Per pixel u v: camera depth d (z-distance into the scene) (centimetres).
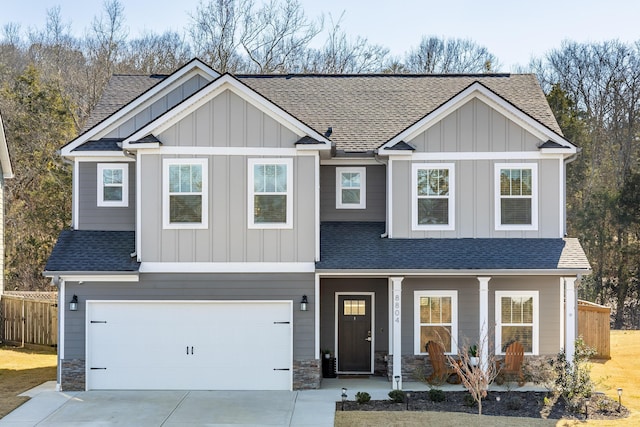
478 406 1443
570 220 3772
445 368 1680
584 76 4138
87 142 1861
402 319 1761
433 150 1756
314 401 1534
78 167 1844
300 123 1644
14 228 3478
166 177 1653
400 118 1970
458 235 1748
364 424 1344
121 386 1658
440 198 1755
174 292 1655
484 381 1391
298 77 2238
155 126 1648
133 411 1453
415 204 1755
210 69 1881
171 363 1662
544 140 1745
